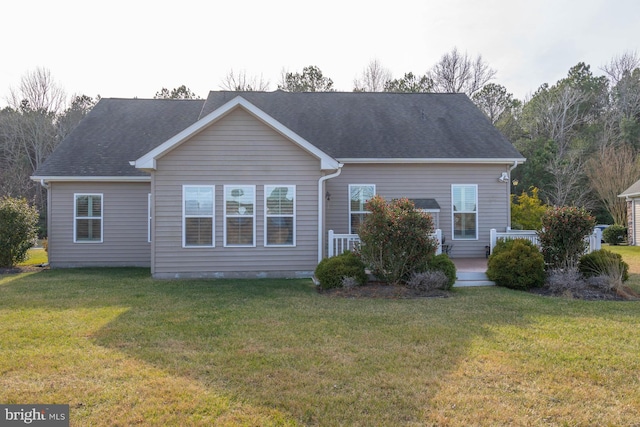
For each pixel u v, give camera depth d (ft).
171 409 12.31
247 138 38.11
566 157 116.06
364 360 16.29
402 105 58.70
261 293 30.37
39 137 132.05
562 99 127.85
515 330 20.44
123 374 14.79
